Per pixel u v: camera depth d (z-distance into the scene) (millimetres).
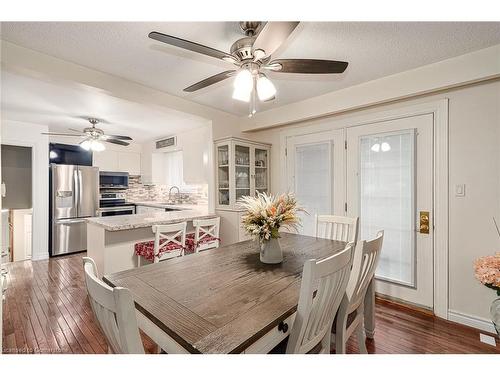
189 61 2236
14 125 4078
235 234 3539
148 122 4273
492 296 2203
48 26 1746
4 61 1918
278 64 1649
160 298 1218
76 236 4766
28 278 3480
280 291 1299
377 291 2887
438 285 2471
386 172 2803
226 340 903
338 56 2160
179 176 5801
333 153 3236
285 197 1886
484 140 2225
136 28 1774
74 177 4773
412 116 2615
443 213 2430
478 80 2133
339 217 2627
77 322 2363
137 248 2895
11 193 4535
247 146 3723
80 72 2297
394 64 2322
